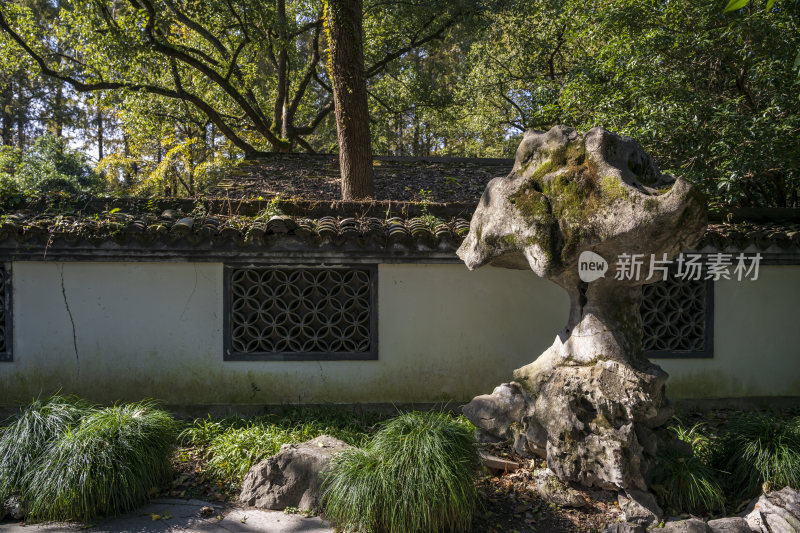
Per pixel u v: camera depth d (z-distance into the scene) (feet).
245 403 19.29
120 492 12.85
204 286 19.08
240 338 19.48
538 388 14.49
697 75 23.97
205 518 12.87
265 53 43.09
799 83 19.94
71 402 15.72
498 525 12.55
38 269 18.61
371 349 19.65
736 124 20.70
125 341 18.92
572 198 12.52
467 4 41.37
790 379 21.04
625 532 11.96
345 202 21.02
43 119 85.40
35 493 12.50
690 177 21.08
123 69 36.91
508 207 13.33
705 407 20.68
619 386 13.07
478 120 64.59
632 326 13.94
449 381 19.92
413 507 11.60
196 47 54.85
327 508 12.53
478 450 13.92
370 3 48.37
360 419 18.93
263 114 57.77
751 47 21.50
